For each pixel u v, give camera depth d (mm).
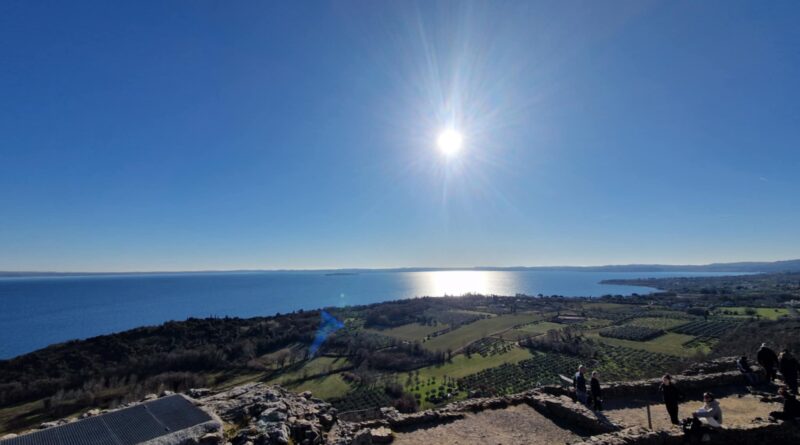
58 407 46656
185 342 79188
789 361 17453
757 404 17234
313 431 11617
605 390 18391
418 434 14844
